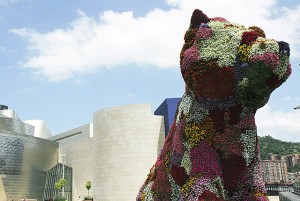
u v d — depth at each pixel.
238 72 7.27
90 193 65.88
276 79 7.27
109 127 49.50
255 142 7.76
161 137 47.19
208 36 7.50
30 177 64.19
